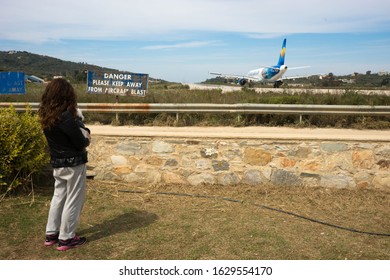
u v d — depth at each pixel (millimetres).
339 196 6066
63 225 3922
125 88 10641
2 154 5594
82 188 3988
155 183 6551
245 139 6391
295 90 16828
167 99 12719
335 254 4012
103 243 4160
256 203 5738
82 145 3799
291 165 6367
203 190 6277
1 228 4516
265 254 3965
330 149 6312
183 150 6523
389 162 6277
